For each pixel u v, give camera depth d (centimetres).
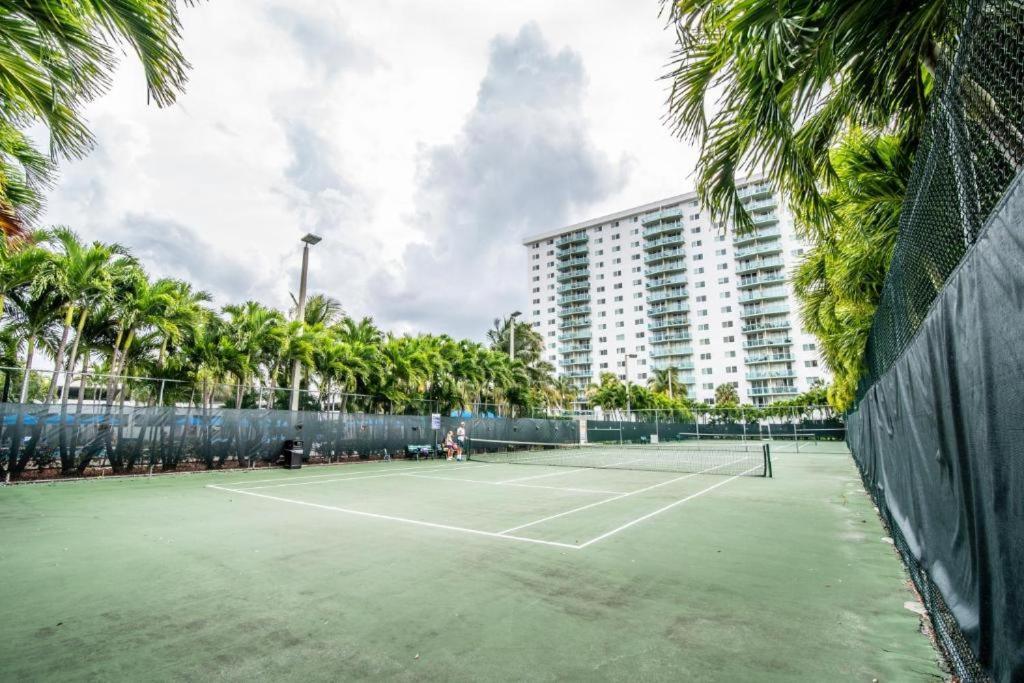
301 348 1928
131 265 1581
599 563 598
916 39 298
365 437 2106
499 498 1130
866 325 1059
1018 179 147
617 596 484
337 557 618
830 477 1650
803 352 7406
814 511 974
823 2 276
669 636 392
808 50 287
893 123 406
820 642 381
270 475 1575
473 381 2839
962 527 242
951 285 232
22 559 595
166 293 1631
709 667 342
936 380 280
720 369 8050
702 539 728
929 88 360
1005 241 159
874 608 451
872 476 901
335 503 1038
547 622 420
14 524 786
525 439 3030
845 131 455
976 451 207
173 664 344
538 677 329
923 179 305
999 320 168
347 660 352
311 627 407
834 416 5212
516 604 461
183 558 607
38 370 1305
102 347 1739
